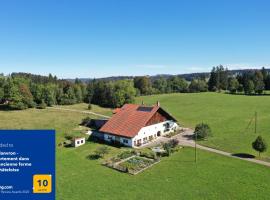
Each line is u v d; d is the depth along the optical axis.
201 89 176.50
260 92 149.25
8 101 120.06
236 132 65.38
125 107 68.00
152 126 62.19
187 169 42.31
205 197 32.62
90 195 34.03
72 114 102.25
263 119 78.31
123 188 35.91
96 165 45.53
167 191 34.56
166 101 133.38
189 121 83.25
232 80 167.00
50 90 128.38
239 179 37.75
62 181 38.81
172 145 53.09
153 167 44.00
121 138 58.47
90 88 141.50
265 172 40.16
